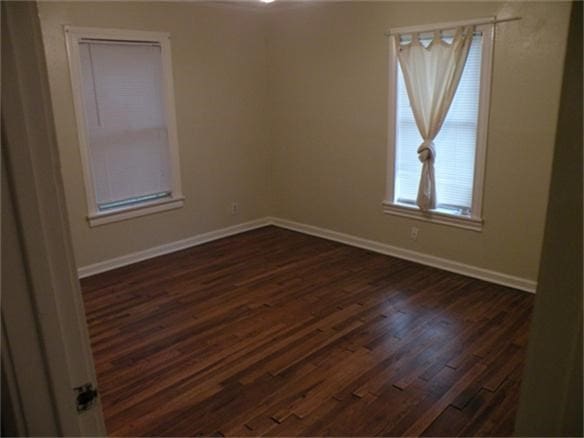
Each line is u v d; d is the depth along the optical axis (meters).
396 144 4.55
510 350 2.98
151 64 4.55
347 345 3.09
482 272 4.14
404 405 2.48
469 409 2.44
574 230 0.60
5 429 0.68
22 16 0.64
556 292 0.63
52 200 0.71
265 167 5.82
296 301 3.78
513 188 3.82
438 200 4.36
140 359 2.98
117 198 4.56
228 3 5.01
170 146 4.84
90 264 4.45
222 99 5.19
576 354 0.62
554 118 3.50
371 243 4.98
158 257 4.88
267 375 2.78
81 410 0.80
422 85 4.16
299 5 5.02
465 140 4.05
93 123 4.26
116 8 4.22
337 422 2.36
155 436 2.29
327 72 4.94
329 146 5.12
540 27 3.44
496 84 3.74
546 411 0.67
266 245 5.21
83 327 0.80
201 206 5.25
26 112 0.65
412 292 3.90
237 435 2.29
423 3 4.04
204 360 2.96
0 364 0.66
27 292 0.68
